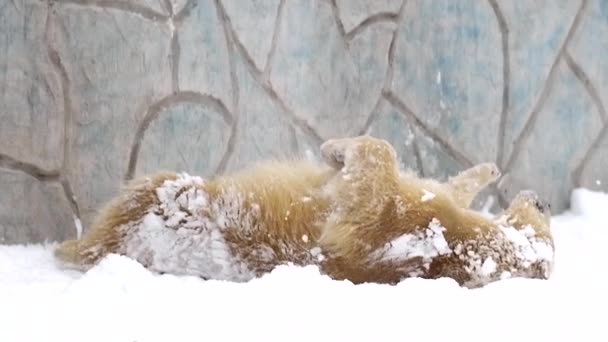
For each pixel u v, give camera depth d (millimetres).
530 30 17641
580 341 8234
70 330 8031
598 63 18453
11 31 12844
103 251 10773
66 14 13219
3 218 12961
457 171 17203
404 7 16422
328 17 15641
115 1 13586
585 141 18422
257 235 10672
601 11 18422
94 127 13555
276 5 15078
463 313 8719
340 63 15828
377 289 9258
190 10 14273
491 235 10852
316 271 9625
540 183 17969
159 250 10648
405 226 10672
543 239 11312
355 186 10828
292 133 15430
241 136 14914
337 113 15867
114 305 8578
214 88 14586
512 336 8266
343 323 8328
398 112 16500
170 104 14195
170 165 14258
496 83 17375
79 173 13484
